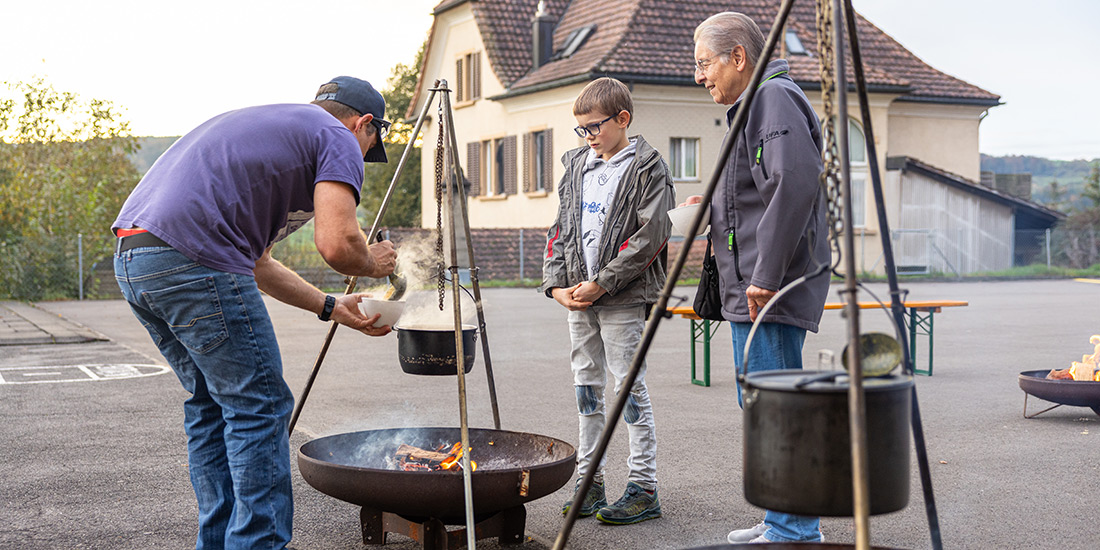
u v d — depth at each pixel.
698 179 24.95
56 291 19.73
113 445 5.52
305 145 3.10
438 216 3.91
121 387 7.77
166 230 2.91
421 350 3.85
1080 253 29.97
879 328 12.69
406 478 3.24
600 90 3.94
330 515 4.13
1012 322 13.91
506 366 9.21
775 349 3.26
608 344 3.95
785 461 2.11
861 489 1.93
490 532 3.51
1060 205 36.19
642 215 3.85
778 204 3.10
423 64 32.47
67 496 4.41
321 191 3.04
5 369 8.84
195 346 2.98
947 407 6.84
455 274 3.42
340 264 3.08
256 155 3.02
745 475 2.22
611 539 3.74
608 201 3.96
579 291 3.87
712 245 3.50
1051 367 9.09
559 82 24.94
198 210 2.94
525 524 3.69
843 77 2.14
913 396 2.63
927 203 28.02
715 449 5.44
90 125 22.70
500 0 28.92
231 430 3.05
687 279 24.27
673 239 24.80
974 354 10.15
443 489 3.24
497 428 4.23
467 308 4.48
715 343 11.46
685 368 9.18
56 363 9.30
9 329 12.51
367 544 3.64
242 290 3.00
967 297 19.28
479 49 29.14
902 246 27.66
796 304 3.22
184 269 2.92
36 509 4.19
